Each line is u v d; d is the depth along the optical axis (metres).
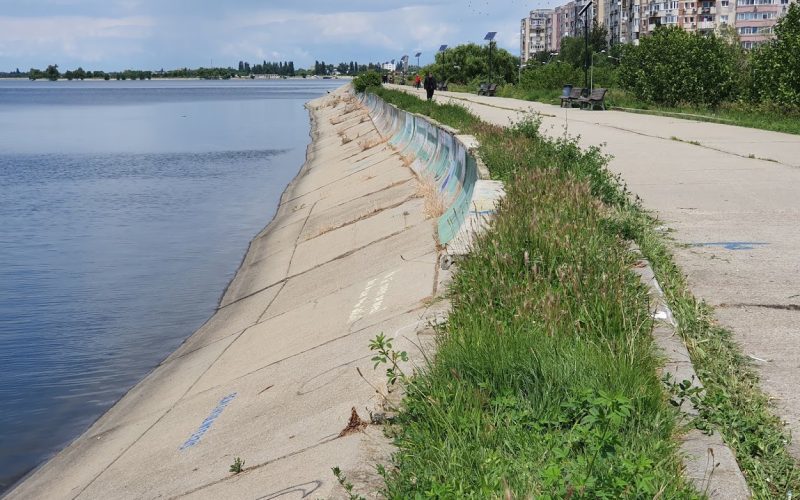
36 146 54.78
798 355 5.99
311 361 9.60
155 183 34.78
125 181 35.72
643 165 16.73
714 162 17.06
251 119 82.56
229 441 7.88
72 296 16.77
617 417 4.21
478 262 7.66
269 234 22.33
